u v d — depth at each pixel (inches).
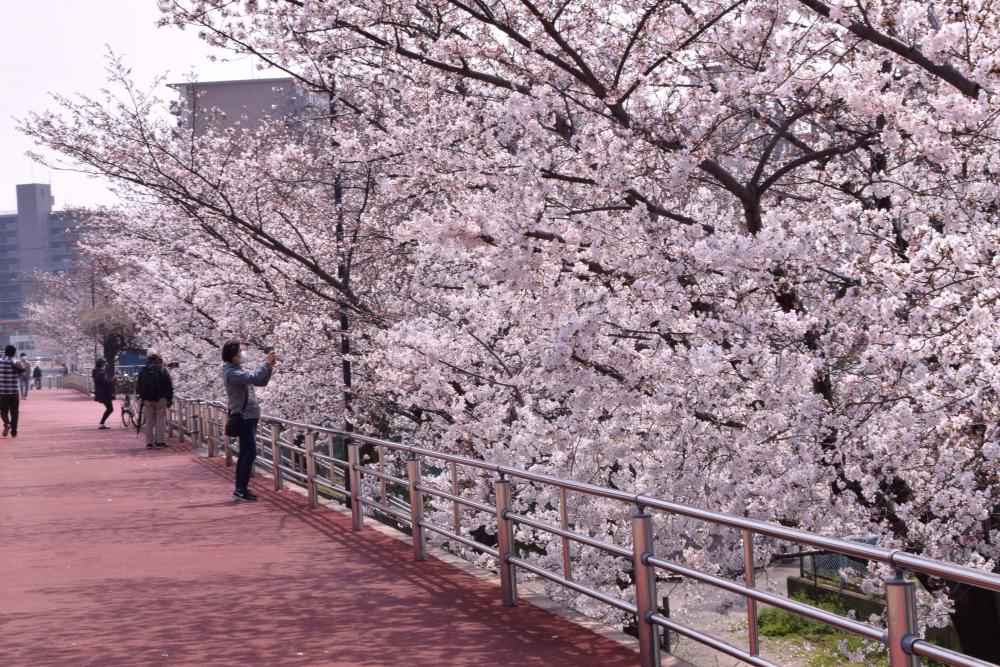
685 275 348.2
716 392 339.6
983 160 347.9
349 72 514.6
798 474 317.1
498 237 363.3
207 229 643.5
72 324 2997.0
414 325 499.5
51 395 2405.3
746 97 338.0
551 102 353.4
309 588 329.1
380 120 517.0
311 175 634.2
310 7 364.8
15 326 5467.5
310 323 647.8
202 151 664.4
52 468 768.3
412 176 422.0
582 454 412.5
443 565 361.7
